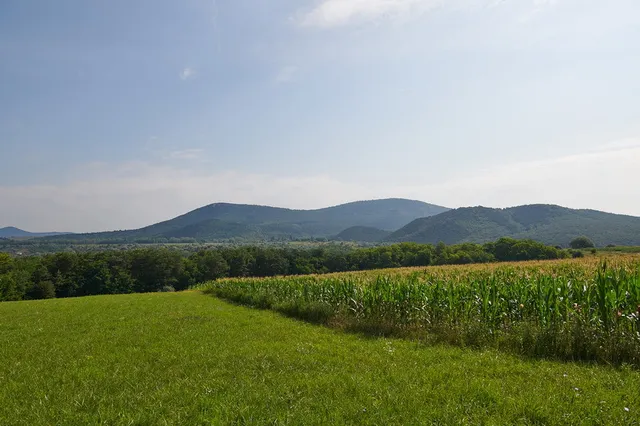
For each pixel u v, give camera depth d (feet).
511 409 19.69
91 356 33.65
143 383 25.82
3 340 43.55
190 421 19.38
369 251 322.14
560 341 30.48
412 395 21.97
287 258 337.93
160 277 297.12
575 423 18.17
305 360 30.78
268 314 63.82
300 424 18.67
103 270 271.90
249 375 27.14
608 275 35.53
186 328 48.47
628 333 29.37
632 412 19.07
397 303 48.93
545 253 260.62
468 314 41.98
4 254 272.10
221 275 311.06
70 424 19.35
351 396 22.43
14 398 23.84
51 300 117.80
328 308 55.93
